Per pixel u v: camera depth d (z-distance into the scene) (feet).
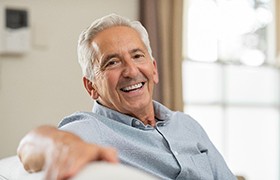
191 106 12.72
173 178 5.25
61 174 2.14
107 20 5.45
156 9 11.07
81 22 10.23
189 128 5.85
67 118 5.19
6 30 9.11
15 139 9.50
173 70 11.18
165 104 11.00
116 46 5.30
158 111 5.73
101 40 5.35
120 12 10.78
